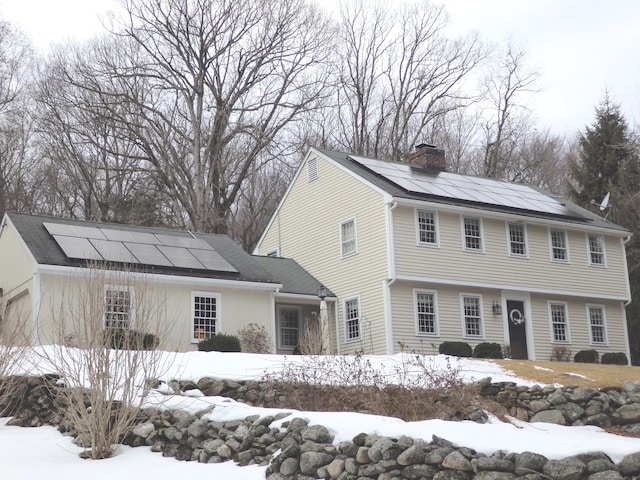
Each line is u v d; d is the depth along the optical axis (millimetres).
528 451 8375
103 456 10492
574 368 17078
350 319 27141
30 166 41844
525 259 28922
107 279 11461
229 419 10820
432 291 26547
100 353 10555
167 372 12852
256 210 46094
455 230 27375
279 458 9523
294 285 27578
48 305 20062
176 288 22516
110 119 38375
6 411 12828
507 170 49812
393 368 14555
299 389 12898
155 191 41000
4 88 40906
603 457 8383
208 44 40469
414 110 47750
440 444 8727
